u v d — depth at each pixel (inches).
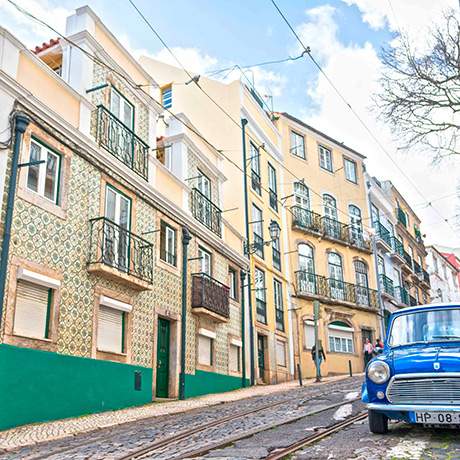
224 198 902.4
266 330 881.5
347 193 1269.7
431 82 550.0
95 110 519.8
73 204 466.6
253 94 1055.0
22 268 399.9
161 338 592.7
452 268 2178.9
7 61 418.9
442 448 239.9
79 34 526.6
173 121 706.2
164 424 377.4
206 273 705.0
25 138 423.2
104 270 472.4
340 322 1137.4
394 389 264.2
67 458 264.7
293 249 1073.5
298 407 432.5
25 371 392.5
